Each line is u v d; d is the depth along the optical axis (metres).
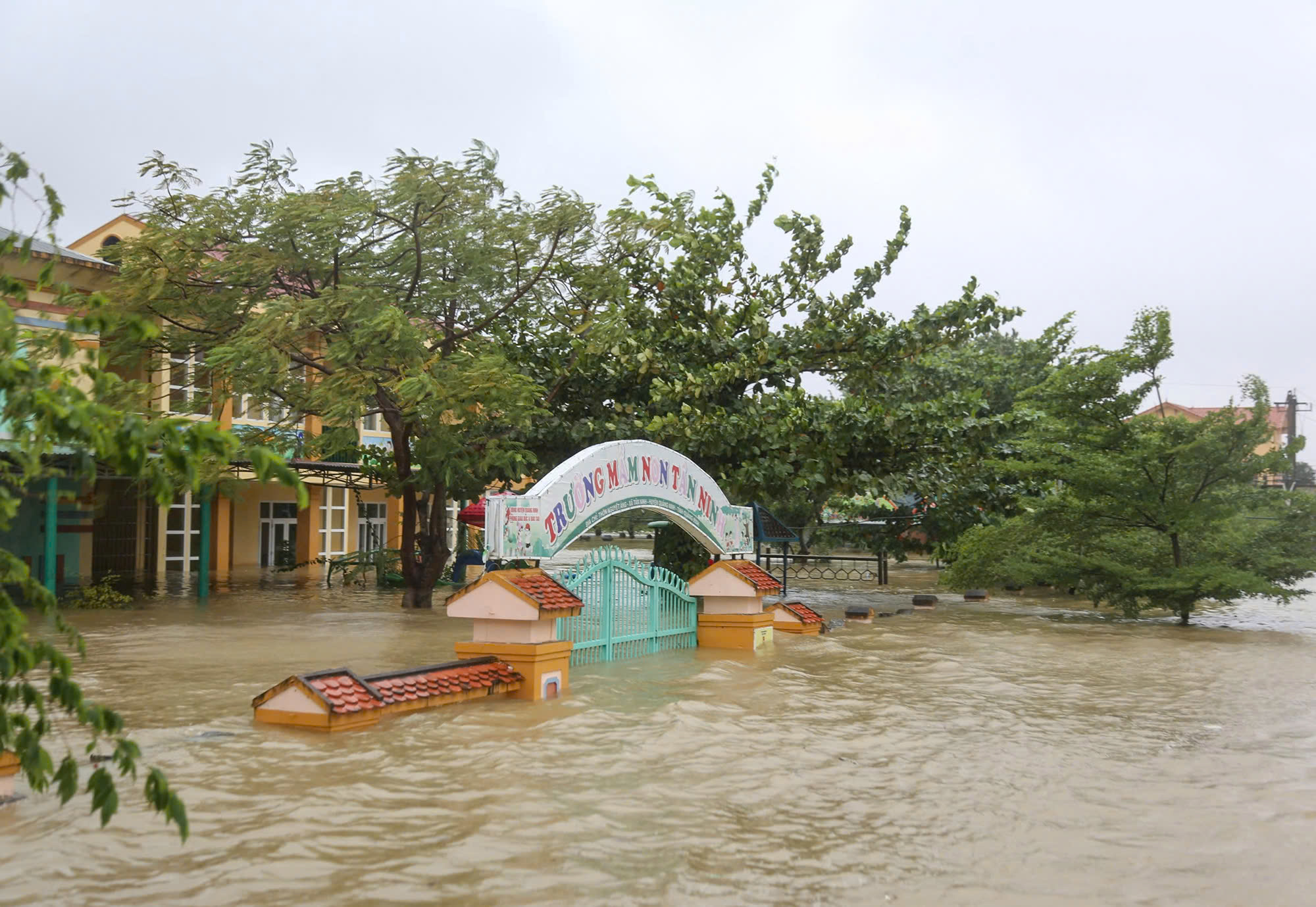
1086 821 7.15
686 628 16.42
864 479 22.59
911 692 12.43
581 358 22.53
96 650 14.99
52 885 5.51
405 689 10.34
